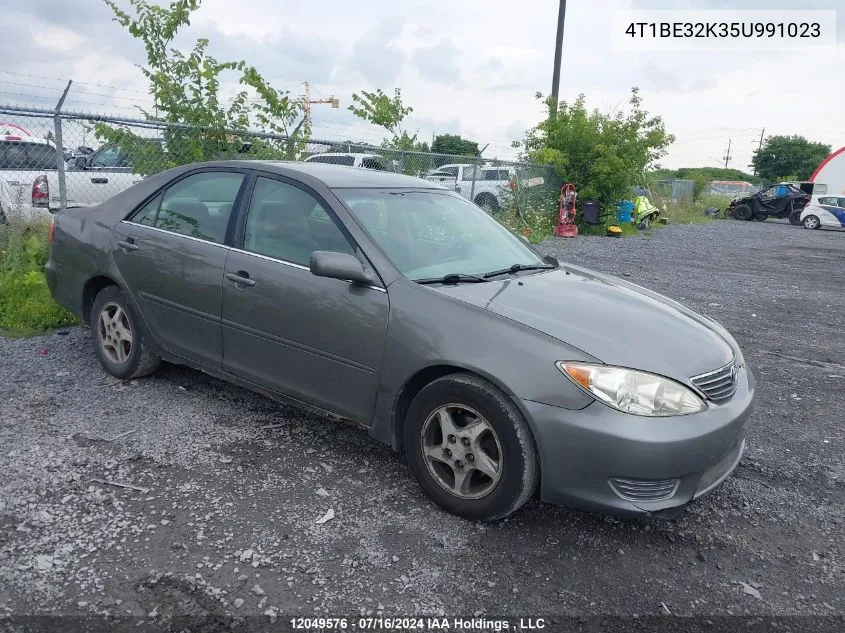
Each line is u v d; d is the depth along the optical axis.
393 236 3.78
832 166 36.28
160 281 4.33
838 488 3.95
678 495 3.06
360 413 3.57
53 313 6.08
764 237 22.75
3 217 8.14
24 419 4.09
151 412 4.31
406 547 3.06
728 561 3.15
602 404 2.95
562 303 3.50
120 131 7.77
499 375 3.07
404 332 3.34
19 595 2.58
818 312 9.31
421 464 3.39
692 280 11.63
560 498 3.08
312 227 3.82
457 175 18.52
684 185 34.38
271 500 3.37
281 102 8.82
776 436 4.69
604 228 19.75
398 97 13.43
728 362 3.43
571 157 19.17
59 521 3.07
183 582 2.71
